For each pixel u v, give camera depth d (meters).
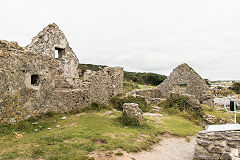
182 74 21.92
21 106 7.17
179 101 14.57
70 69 16.28
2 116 6.39
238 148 4.86
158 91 23.20
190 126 9.75
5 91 6.55
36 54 8.17
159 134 7.73
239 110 18.05
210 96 20.02
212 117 13.14
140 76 53.62
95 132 6.44
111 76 15.20
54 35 14.73
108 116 9.48
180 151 6.07
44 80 8.54
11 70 6.84
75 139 5.52
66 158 4.10
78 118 8.45
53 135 5.71
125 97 14.19
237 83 50.38
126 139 6.09
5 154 4.09
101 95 13.16
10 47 7.09
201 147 4.87
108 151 4.93
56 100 9.06
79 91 10.62
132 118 8.34
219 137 4.83
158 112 13.48
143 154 5.34
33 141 5.07
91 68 36.00
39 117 7.94
